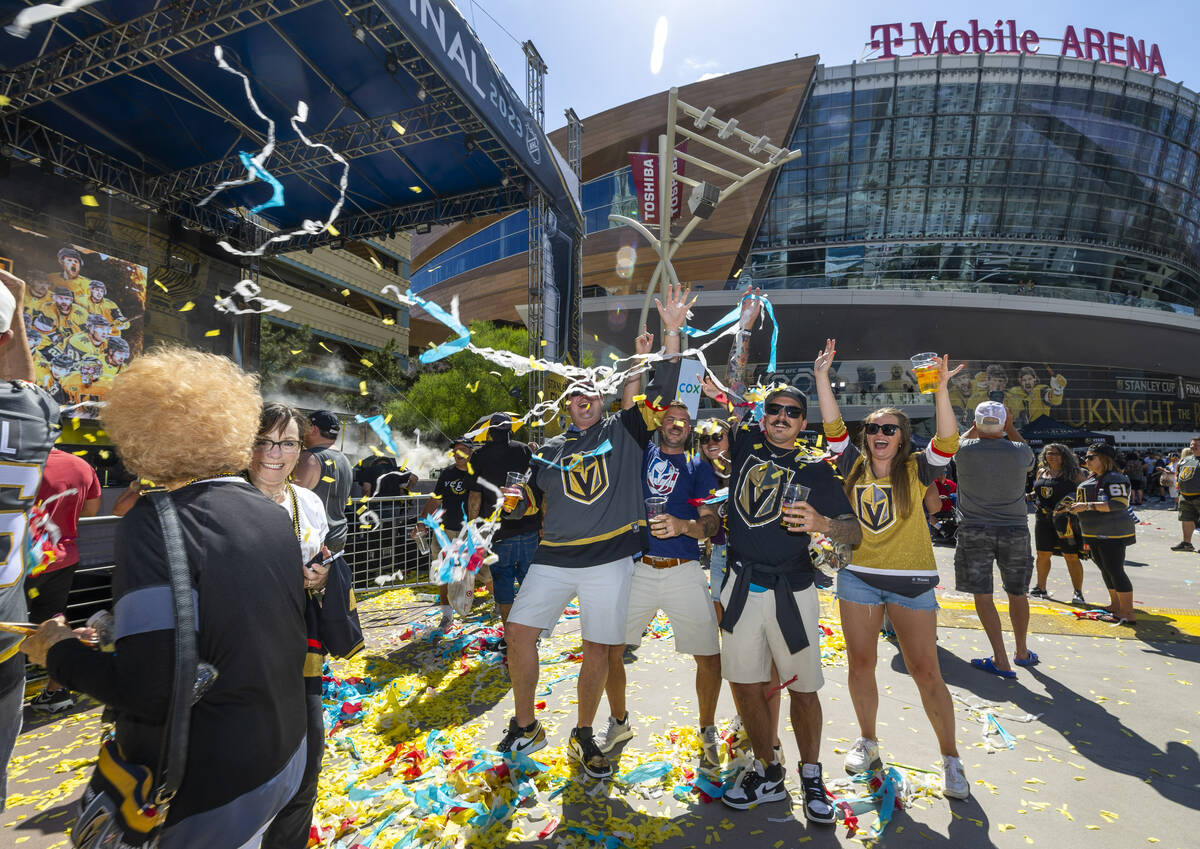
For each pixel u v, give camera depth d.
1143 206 41.84
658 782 2.65
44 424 1.74
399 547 7.42
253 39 8.05
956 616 5.57
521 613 2.85
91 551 4.45
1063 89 38.75
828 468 2.62
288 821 1.73
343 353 27.23
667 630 5.15
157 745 1.07
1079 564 6.10
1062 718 3.35
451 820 2.36
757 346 38.47
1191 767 2.80
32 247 9.02
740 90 38.81
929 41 39.66
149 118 9.38
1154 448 40.09
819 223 40.66
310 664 1.88
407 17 7.35
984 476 4.12
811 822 2.37
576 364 13.12
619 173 41.62
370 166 10.98
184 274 11.28
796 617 2.44
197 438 1.19
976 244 40.34
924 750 2.98
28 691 3.78
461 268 50.41
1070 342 39.19
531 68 11.30
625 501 2.87
